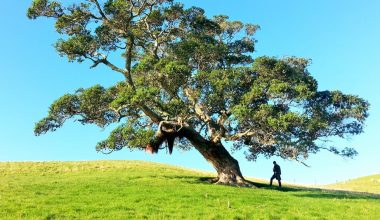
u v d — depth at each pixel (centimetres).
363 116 3791
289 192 3528
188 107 3544
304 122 3328
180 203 2533
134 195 2745
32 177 4119
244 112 3325
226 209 2403
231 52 4375
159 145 3762
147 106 3697
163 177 3978
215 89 3441
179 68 3328
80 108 3600
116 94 3666
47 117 3575
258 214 2314
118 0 3581
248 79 3672
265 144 3534
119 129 3394
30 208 2259
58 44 3519
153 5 3825
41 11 3491
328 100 3894
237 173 3956
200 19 4047
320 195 3412
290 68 3816
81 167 4847
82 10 3588
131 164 5159
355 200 3142
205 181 3944
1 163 5075
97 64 3672
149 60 3441
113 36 3669
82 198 2612
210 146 3975
